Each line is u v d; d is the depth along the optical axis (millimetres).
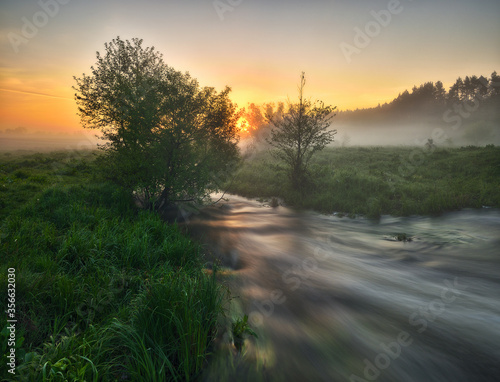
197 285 3881
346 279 5426
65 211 7059
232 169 11477
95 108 10188
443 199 11117
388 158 23562
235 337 3459
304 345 3379
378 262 6363
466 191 12086
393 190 13008
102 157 10312
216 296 3836
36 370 2332
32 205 7465
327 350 3299
